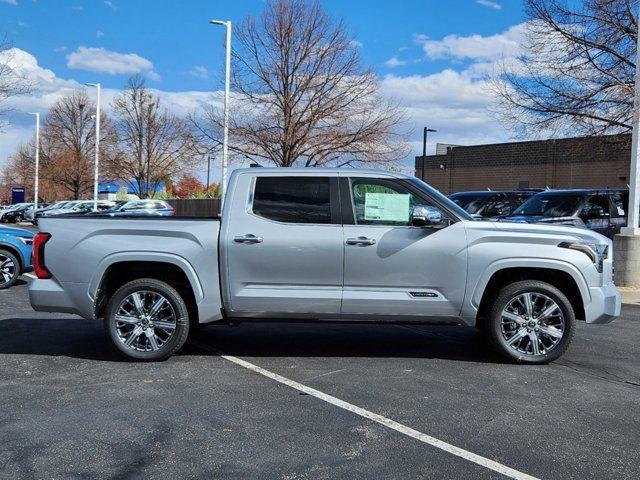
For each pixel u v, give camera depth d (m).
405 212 6.24
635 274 12.23
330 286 6.20
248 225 6.22
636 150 11.99
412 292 6.20
